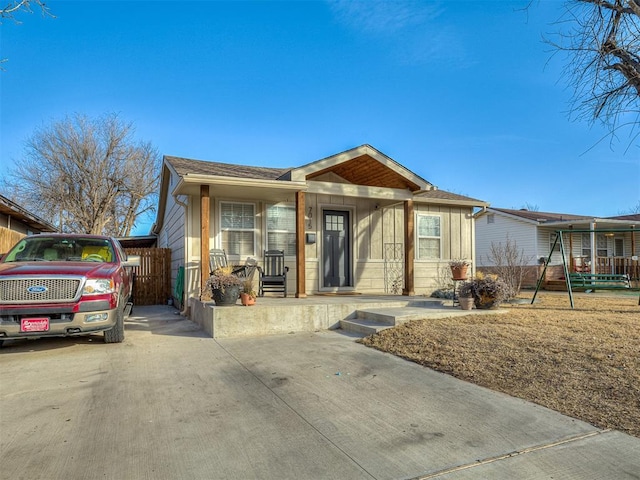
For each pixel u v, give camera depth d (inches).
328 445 119.9
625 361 179.0
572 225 804.0
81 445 119.2
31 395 162.2
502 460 110.7
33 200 973.2
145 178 1096.8
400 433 128.1
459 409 147.5
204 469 105.7
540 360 190.7
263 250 412.8
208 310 290.5
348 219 467.5
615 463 108.7
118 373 192.9
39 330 214.7
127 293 301.1
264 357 221.8
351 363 208.5
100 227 1027.3
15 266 235.5
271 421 137.6
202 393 165.2
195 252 382.3
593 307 354.0
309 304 307.7
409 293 423.8
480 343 221.8
